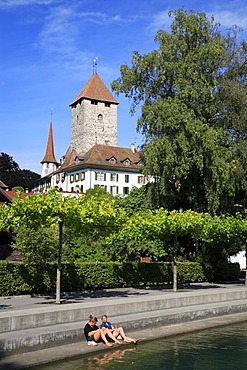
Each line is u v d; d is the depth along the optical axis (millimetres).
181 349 13742
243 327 17734
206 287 29656
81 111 103438
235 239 30281
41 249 24594
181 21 34125
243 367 11727
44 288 24125
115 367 11578
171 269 31078
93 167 89188
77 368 11383
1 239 33906
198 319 18969
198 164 30062
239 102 32656
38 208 18938
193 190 33125
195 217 26016
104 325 14164
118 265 27953
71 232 22359
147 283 29812
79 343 13875
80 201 20297
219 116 33531
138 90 34281
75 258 31328
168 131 32094
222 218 29562
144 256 34938
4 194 36625
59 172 99250
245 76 34719
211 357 12758
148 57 33250
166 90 34000
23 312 14523
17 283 22844
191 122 30594
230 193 31953
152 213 27500
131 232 25328
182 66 32281
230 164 31266
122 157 93375
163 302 19312
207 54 32562
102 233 21859
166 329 16625
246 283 31359
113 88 34781
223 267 35156
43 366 11484
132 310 17828
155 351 13438
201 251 34719
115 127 105312
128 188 91812
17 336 12430
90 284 26141
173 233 26109
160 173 31984
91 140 102375
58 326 14367
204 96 31922
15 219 19156
